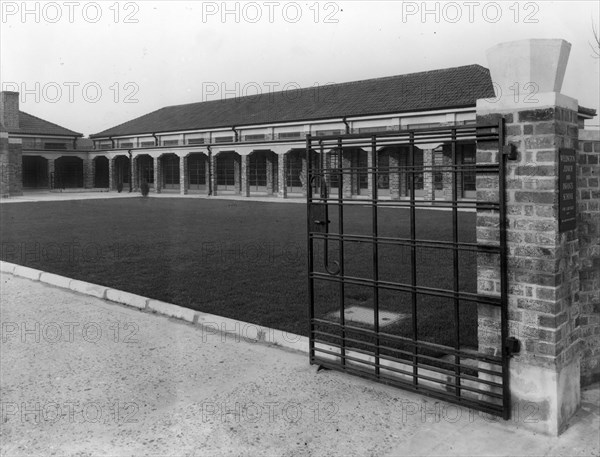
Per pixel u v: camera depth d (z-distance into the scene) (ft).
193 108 152.46
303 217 66.44
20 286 27.99
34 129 148.36
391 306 22.50
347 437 12.19
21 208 83.92
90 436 12.43
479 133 13.03
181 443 12.06
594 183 14.55
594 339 14.93
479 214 13.33
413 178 14.35
